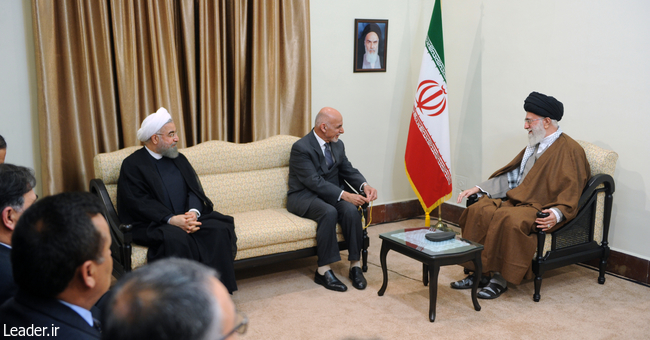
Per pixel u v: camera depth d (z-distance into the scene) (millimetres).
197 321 668
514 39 4164
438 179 4207
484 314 2982
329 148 3758
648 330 2777
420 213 5180
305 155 3613
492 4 4305
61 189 3412
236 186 3680
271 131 4078
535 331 2766
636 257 3502
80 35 3352
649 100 3346
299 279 3529
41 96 3279
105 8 3387
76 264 1080
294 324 2840
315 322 2865
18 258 1073
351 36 4516
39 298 1099
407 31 4801
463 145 4742
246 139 4137
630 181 3518
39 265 1061
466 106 4664
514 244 3115
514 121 4227
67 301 1130
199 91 3844
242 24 3898
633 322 2875
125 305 676
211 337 685
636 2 3350
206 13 3686
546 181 3391
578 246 3330
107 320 693
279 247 3320
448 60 4789
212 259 2963
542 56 3969
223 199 3611
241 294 3256
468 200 3695
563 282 3498
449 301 3166
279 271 3689
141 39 3537
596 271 3711
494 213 3283
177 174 3266
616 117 3545
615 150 3582
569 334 2729
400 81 4867
